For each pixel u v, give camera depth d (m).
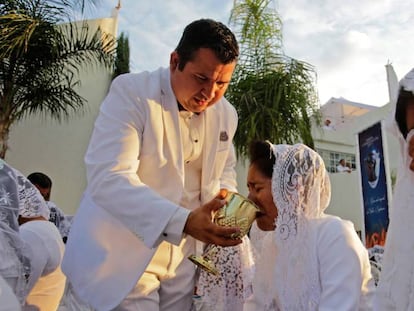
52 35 6.93
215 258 2.14
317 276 1.75
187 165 2.12
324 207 1.93
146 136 1.96
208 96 1.87
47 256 2.52
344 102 16.62
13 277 2.04
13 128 9.62
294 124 6.20
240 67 6.44
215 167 2.15
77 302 2.14
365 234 6.53
